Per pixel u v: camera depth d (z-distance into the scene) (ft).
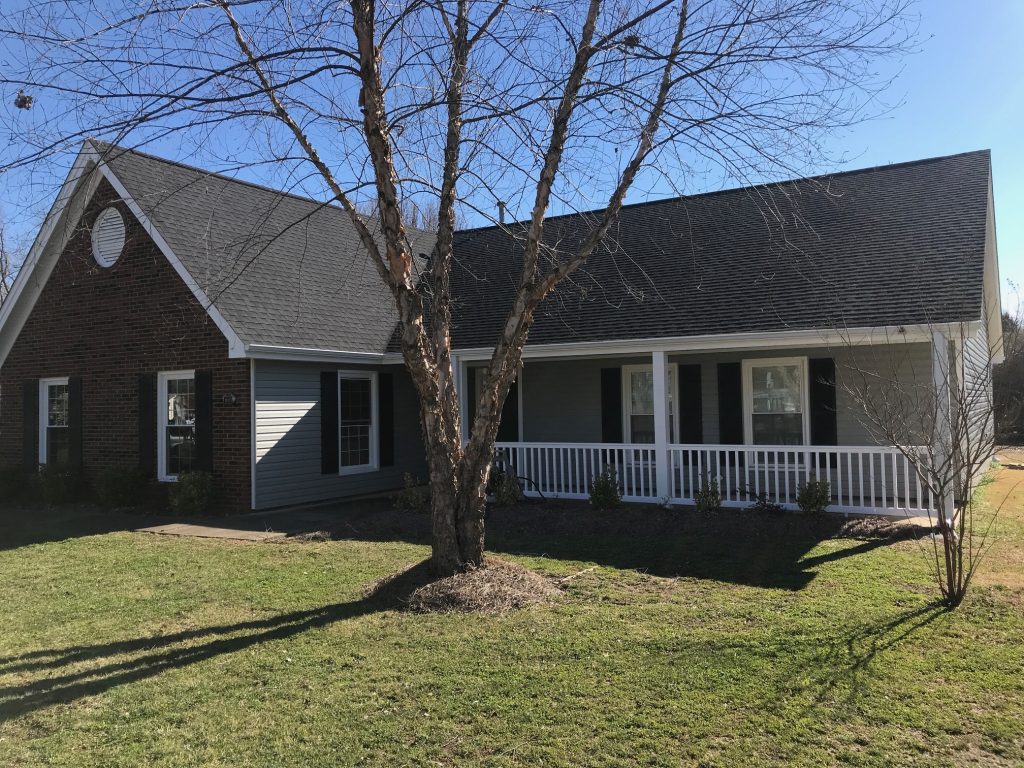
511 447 42.60
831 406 39.99
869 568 24.03
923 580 22.41
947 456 20.63
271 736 12.92
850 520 31.65
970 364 41.88
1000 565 24.17
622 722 13.09
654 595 21.31
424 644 17.25
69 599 22.29
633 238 49.85
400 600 20.72
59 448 48.42
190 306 41.19
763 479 41.70
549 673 15.31
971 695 13.89
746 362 42.47
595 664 15.75
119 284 44.60
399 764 11.90
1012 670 15.05
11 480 46.32
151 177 45.29
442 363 22.40
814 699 13.80
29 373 48.93
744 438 42.45
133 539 32.53
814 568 24.25
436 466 22.08
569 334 40.47
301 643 17.57
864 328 31.65
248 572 25.36
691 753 11.98
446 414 22.27
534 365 49.78
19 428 49.44
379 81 21.16
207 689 14.97
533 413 49.78
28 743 12.81
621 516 34.68
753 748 12.09
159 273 42.80
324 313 45.93
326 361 43.11
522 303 22.00
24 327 49.16
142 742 12.79
